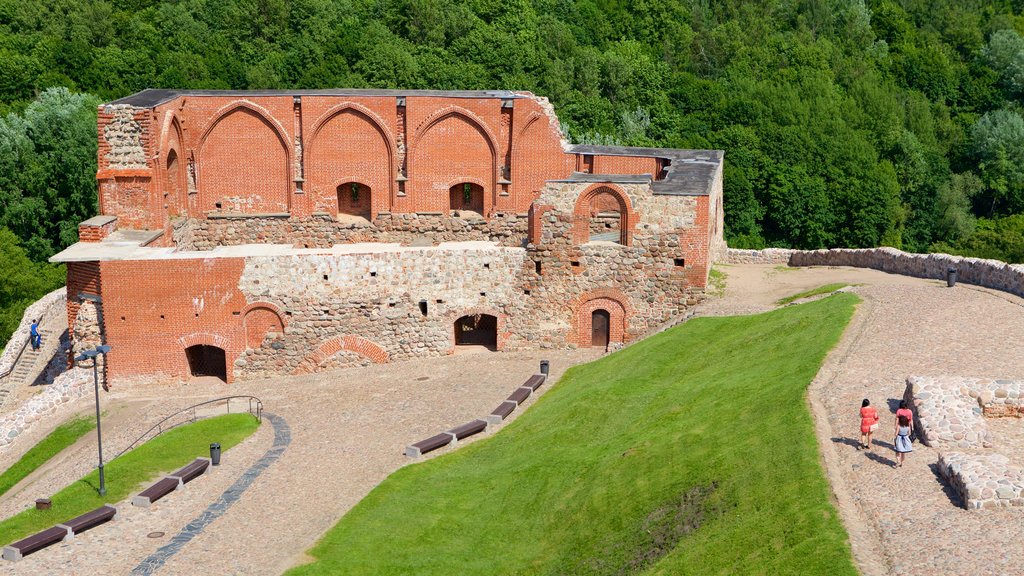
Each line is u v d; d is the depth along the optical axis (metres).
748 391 41.88
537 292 58.44
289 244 65.94
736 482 34.88
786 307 53.00
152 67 107.38
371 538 38.25
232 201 68.06
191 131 67.00
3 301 79.44
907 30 140.38
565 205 57.34
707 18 137.50
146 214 60.56
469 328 62.94
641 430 42.22
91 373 56.44
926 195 111.06
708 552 31.64
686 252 56.91
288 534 39.19
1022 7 156.25
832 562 28.72
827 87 120.56
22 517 41.34
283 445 47.69
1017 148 116.56
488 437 47.25
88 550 38.47
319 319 57.38
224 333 56.69
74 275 57.12
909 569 27.81
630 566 33.28
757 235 103.25
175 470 45.09
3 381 60.72
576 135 103.38
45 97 92.06
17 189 87.69
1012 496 30.02
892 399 37.75
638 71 115.62
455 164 68.12
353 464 45.19
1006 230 102.19
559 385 52.41
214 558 37.59
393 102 67.25
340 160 68.00
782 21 140.38
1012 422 35.50
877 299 49.78
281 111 67.19
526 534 37.66
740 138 107.19
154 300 55.81
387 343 58.22
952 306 47.81
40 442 51.47
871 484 32.25
